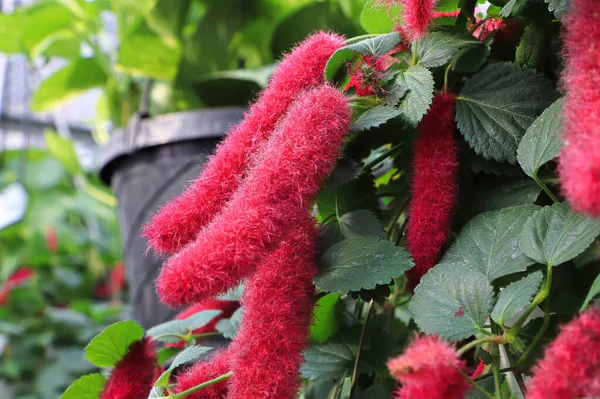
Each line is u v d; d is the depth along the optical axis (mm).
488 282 468
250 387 456
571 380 401
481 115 507
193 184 488
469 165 516
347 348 568
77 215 1954
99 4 1045
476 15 549
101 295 1869
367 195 546
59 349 1611
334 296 538
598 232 457
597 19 412
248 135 487
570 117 417
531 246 472
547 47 524
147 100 792
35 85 1445
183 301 433
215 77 799
